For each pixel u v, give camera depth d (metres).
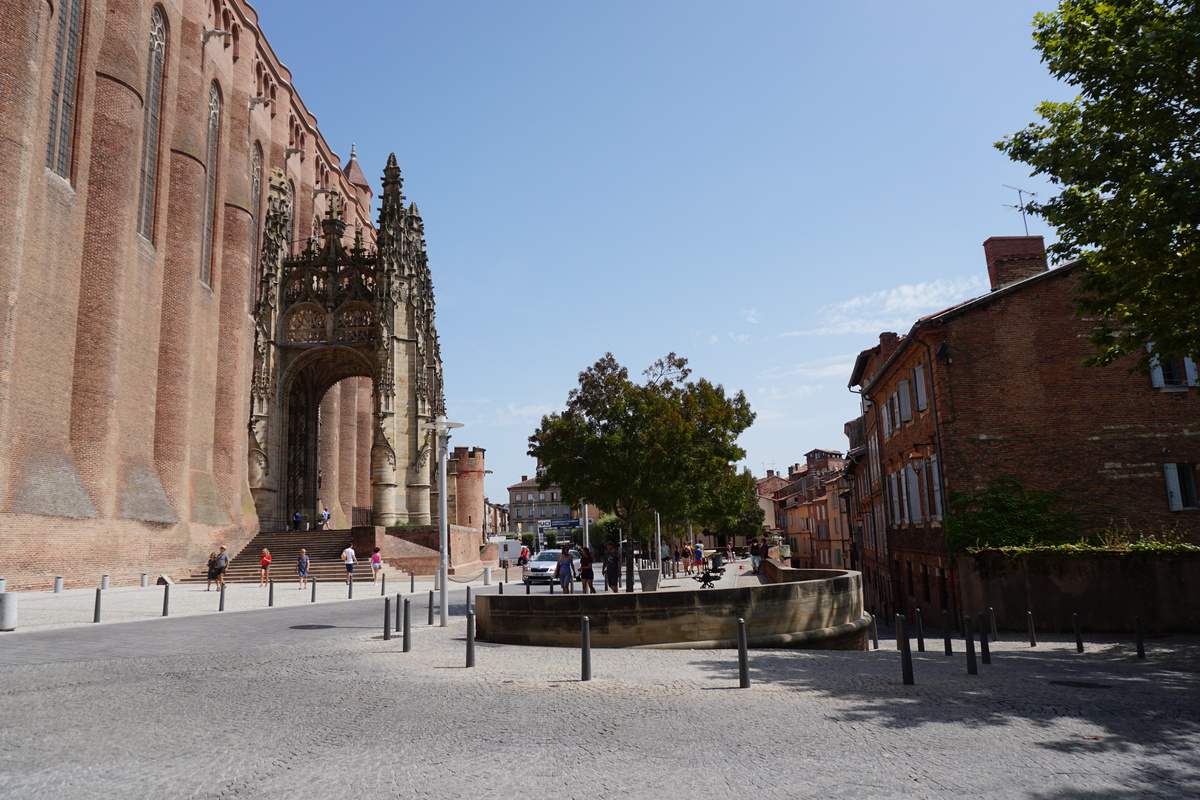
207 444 40.53
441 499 22.78
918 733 7.57
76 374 29.97
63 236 29.23
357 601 25.19
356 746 7.14
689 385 30.62
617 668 11.84
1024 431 22.33
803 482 84.56
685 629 14.67
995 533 21.53
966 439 22.44
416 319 48.31
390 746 7.14
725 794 5.78
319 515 53.56
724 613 14.88
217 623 18.12
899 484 29.83
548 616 14.82
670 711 8.59
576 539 89.06
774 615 15.31
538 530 155.88
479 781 6.11
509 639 15.05
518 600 15.07
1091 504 21.80
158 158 37.06
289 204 54.34
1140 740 7.27
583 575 24.34
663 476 27.89
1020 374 22.61
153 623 18.08
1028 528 21.55
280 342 48.16
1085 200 14.13
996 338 22.84
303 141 59.41
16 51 25.69
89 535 28.59
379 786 6.00
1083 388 22.39
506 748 7.07
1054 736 7.43
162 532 33.59
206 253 42.19
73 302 29.77
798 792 5.82
